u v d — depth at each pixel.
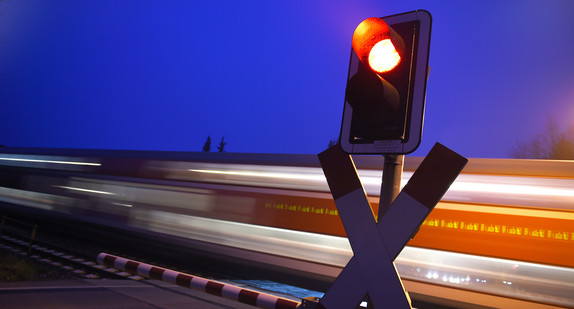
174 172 11.44
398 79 1.88
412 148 1.79
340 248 8.32
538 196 6.69
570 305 6.12
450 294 7.04
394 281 1.72
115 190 12.57
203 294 7.27
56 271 8.75
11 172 16.34
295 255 8.80
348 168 1.94
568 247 6.29
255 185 9.82
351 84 1.82
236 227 9.84
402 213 1.76
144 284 7.76
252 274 9.41
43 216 14.46
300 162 9.37
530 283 6.46
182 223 10.80
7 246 11.48
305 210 8.95
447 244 7.23
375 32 1.84
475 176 7.27
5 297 5.74
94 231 12.78
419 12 1.92
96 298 6.21
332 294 1.86
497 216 6.91
